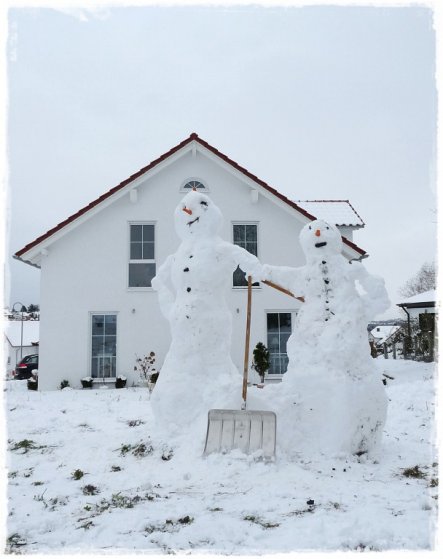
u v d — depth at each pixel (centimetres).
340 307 660
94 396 1232
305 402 646
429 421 848
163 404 687
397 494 499
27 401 1155
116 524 437
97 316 1467
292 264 1505
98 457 652
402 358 2217
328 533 406
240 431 616
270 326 1471
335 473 564
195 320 705
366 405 623
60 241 1468
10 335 3416
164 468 596
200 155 1517
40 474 591
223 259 730
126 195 1492
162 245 1485
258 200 1515
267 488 521
